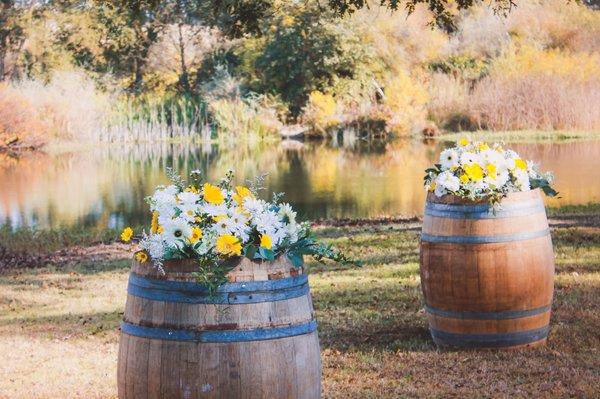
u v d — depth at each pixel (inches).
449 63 2226.9
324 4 2171.5
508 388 306.2
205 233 217.6
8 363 366.6
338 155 1627.7
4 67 2354.8
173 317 215.0
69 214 1005.8
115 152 1831.9
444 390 306.0
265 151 1768.0
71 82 2145.7
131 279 224.7
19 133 1916.8
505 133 1836.9
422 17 2256.4
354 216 895.7
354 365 341.7
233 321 213.8
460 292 347.9
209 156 1694.1
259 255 217.3
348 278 537.3
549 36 2258.9
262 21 2130.9
